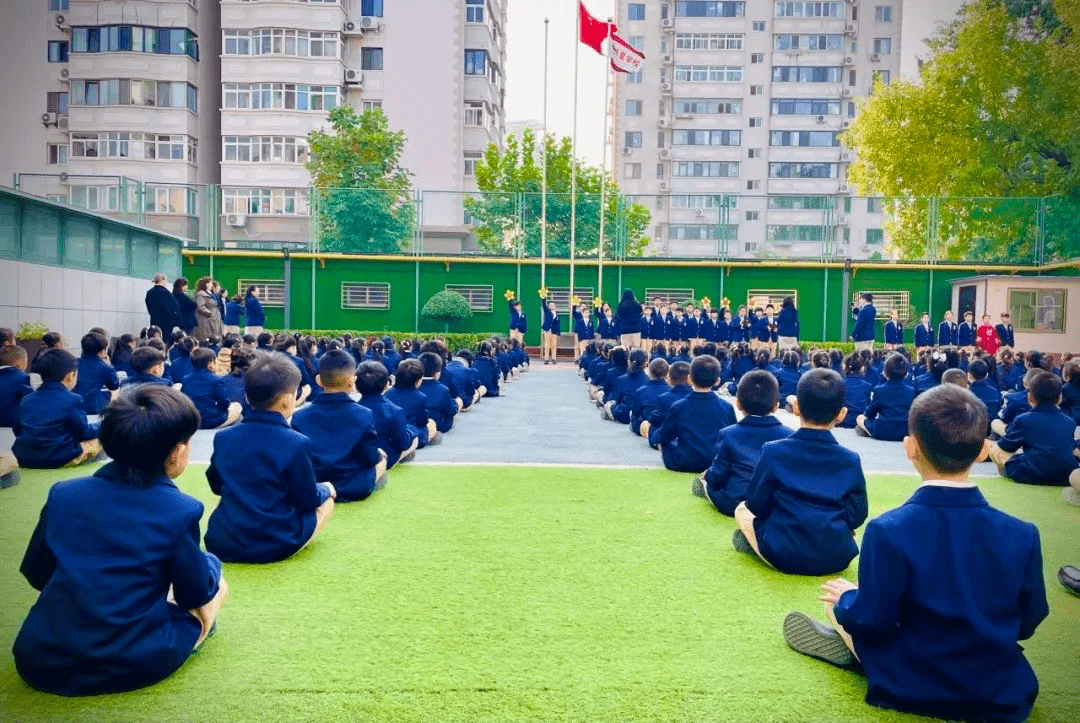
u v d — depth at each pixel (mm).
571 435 9422
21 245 15734
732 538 4719
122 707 2658
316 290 27078
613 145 69375
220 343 15156
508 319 27562
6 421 8242
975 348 21953
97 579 2688
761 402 5125
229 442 4242
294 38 39344
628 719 2623
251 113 39281
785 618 3221
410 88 41625
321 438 5520
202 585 2893
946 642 2553
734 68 59344
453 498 5859
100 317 18562
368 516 5281
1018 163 31625
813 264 26828
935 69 32719
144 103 37938
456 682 2875
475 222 28828
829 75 58938
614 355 11414
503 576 4086
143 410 2760
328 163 36031
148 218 27797
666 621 3498
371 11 41469
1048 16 30562
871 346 21969
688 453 6750
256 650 3133
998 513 2609
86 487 2791
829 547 4000
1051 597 3922
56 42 38312
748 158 59469
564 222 28047
